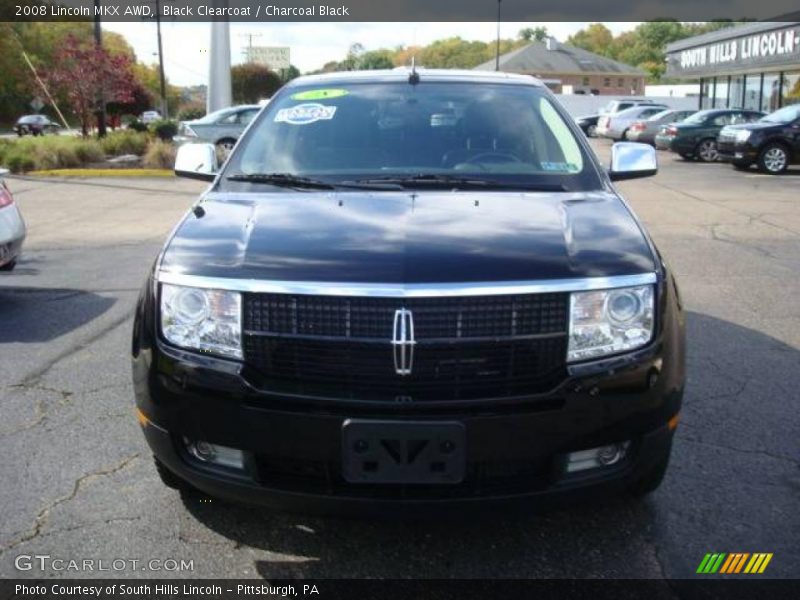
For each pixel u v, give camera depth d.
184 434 2.81
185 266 2.88
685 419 4.29
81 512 3.35
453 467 2.61
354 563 3.02
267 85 49.12
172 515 3.33
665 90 64.19
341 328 2.67
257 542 3.15
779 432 4.13
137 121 34.75
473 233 2.99
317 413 2.64
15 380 4.87
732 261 8.44
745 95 33.47
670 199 13.92
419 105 4.26
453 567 2.99
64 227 10.86
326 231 3.03
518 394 2.66
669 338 2.87
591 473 2.80
